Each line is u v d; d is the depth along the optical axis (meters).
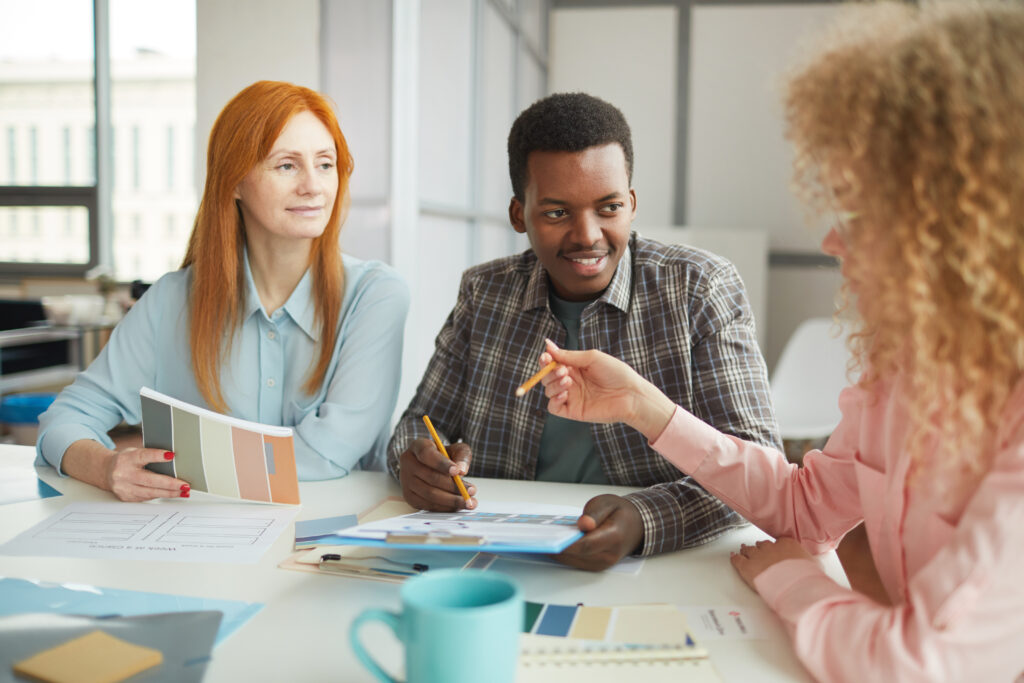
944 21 0.58
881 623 0.56
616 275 1.18
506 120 3.69
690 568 0.80
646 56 4.59
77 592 0.71
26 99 4.36
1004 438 0.57
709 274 1.17
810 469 0.86
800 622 0.60
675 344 1.15
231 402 1.30
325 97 1.29
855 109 0.59
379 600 0.70
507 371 1.26
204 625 0.63
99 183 4.25
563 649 0.61
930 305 0.57
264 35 2.26
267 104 1.20
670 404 0.89
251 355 1.30
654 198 4.66
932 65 0.56
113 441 1.31
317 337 1.30
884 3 0.63
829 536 0.85
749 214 4.57
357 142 2.22
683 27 4.54
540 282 1.24
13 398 2.37
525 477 1.25
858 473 0.74
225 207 1.24
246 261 1.30
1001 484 0.54
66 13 4.26
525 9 4.01
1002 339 0.57
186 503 1.00
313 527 0.90
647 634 0.64
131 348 1.29
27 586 0.72
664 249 1.23
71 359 3.25
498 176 3.58
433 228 2.59
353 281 1.34
